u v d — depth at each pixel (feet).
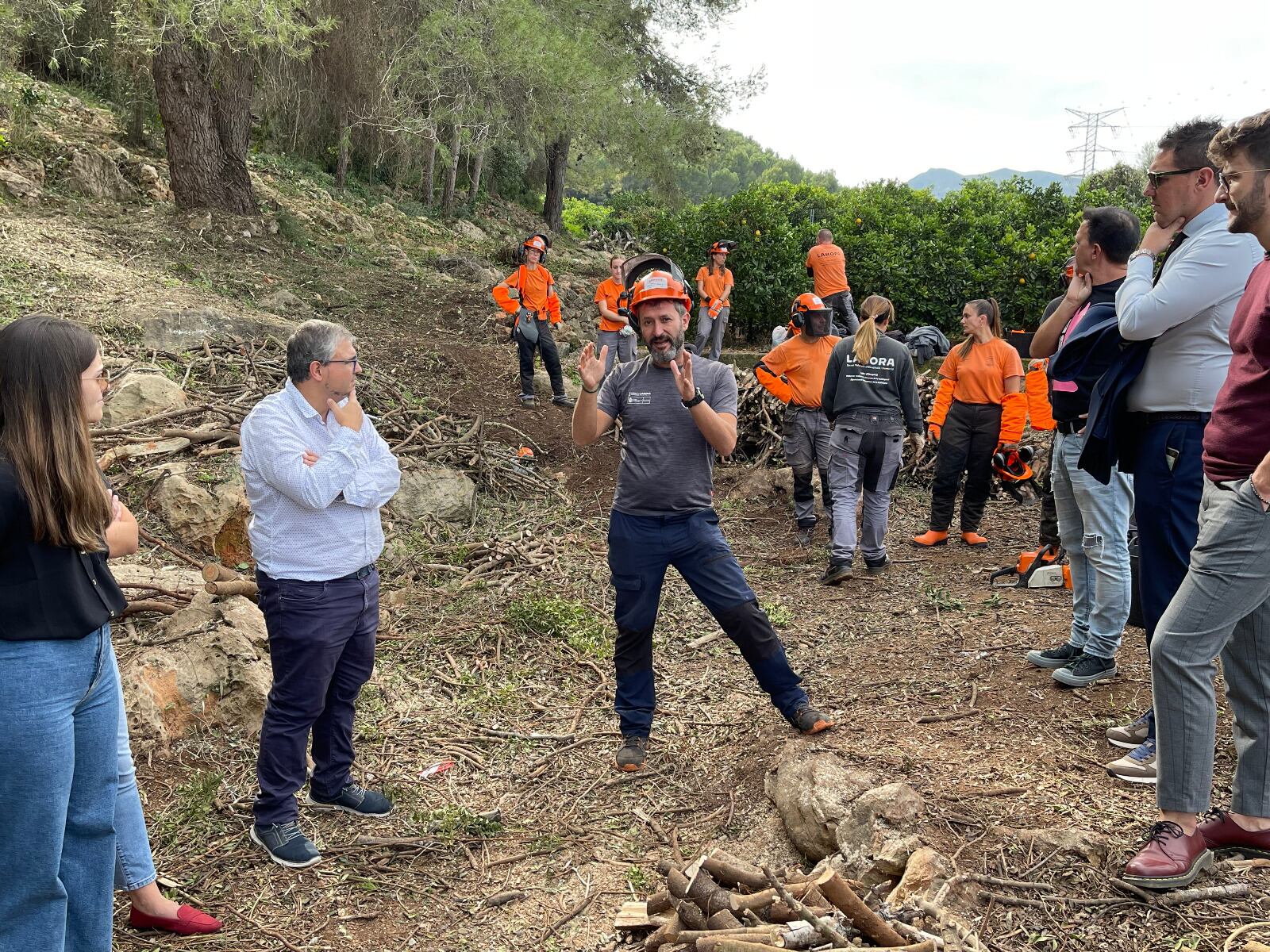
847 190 67.97
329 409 11.18
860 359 21.24
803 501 24.98
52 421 7.82
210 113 43.55
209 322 29.01
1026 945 8.91
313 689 11.19
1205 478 9.44
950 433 24.36
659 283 12.58
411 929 10.47
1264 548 8.79
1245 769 9.63
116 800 9.32
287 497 10.89
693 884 9.55
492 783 13.55
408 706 15.53
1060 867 9.85
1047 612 18.44
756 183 65.87
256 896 10.87
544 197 108.27
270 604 10.99
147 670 13.82
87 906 8.88
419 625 18.45
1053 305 16.85
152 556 18.16
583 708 15.79
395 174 77.20
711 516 13.48
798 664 17.13
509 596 20.02
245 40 39.58
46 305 27.84
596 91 60.54
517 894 11.02
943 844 10.31
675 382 12.86
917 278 57.93
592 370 12.92
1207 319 10.50
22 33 41.96
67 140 45.29
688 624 19.40
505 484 27.48
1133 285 10.90
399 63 56.24
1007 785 11.51
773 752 13.47
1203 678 9.23
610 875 11.42
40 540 7.91
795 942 8.71
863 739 13.21
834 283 47.11
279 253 43.34
